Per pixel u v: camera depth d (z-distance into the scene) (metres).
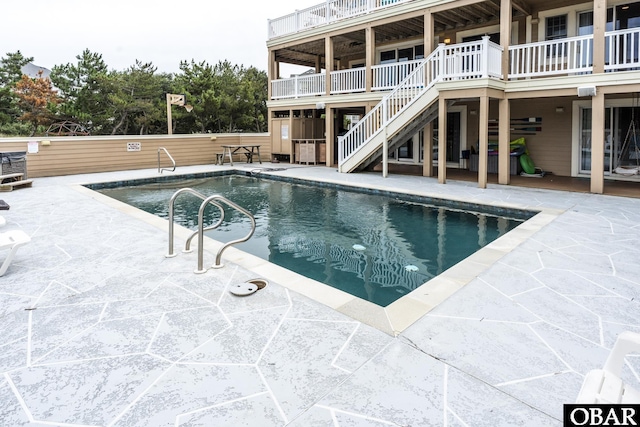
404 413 2.02
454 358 2.51
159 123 27.52
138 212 7.07
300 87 15.25
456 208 8.12
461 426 1.93
